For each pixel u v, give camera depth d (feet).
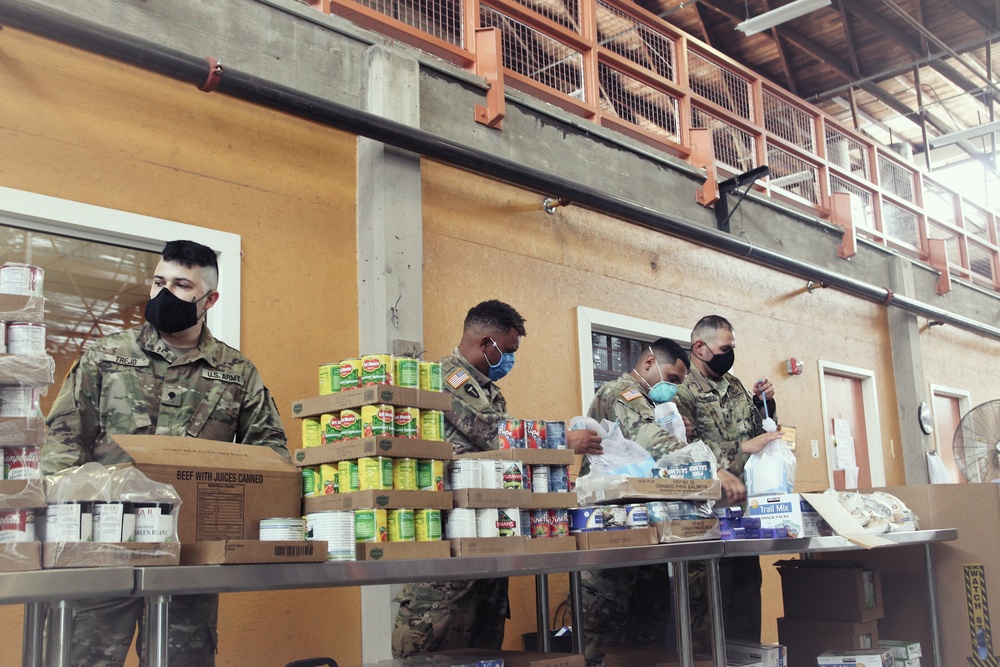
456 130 16.33
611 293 19.15
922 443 28.68
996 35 38.70
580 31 19.97
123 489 5.89
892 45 40.32
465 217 16.43
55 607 5.71
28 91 11.46
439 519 7.57
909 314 29.45
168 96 12.79
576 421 10.75
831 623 13.01
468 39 17.26
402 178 14.99
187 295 8.67
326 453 7.63
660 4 35.88
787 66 41.04
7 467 5.50
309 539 6.89
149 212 12.32
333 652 13.12
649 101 21.81
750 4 36.32
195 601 8.05
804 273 24.25
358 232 14.80
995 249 37.81
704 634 12.91
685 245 21.53
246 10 13.73
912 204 32.14
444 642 10.01
